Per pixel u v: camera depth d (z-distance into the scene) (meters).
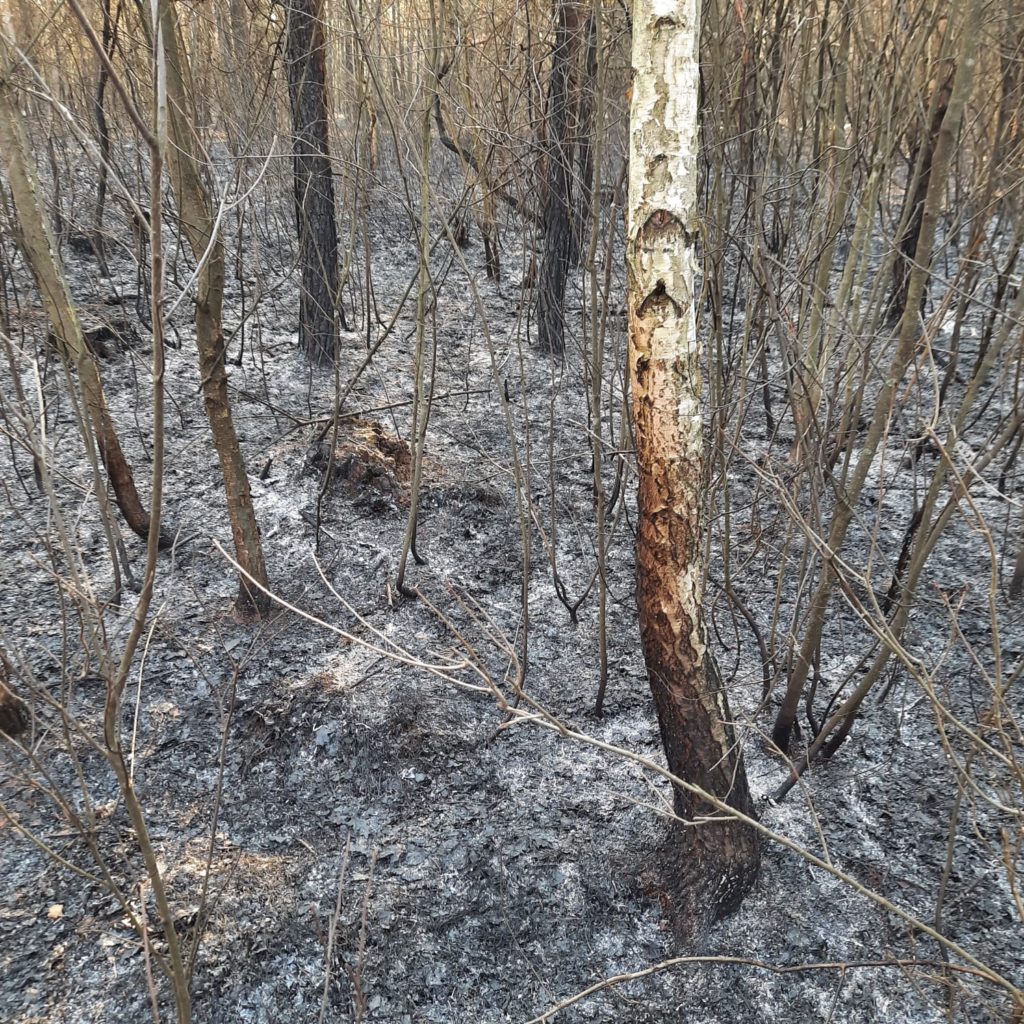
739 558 4.09
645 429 2.26
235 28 5.10
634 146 2.09
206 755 3.00
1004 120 3.98
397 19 4.64
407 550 3.69
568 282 6.73
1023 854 2.77
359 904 2.60
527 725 3.29
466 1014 2.38
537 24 4.84
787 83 4.02
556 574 3.69
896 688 3.46
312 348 5.62
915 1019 2.38
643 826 2.92
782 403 5.33
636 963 2.54
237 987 2.34
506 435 5.14
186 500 4.20
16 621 3.31
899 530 4.29
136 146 4.34
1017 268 5.05
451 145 5.18
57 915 2.41
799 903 2.67
